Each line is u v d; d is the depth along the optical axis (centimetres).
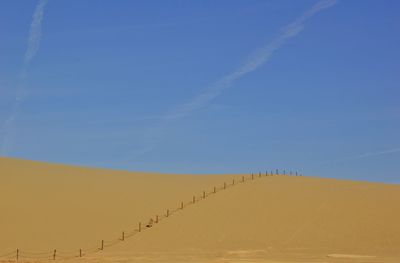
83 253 5819
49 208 7062
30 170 8394
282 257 5225
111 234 6469
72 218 6844
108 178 8431
